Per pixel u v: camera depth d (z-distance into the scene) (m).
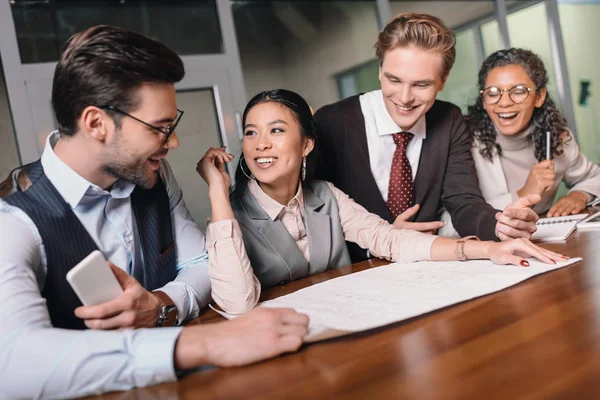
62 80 0.95
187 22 6.72
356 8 7.48
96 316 0.83
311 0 7.97
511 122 1.96
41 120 3.45
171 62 0.98
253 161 1.36
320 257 1.45
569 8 5.51
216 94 4.07
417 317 0.88
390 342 0.77
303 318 0.83
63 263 0.97
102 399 0.72
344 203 1.56
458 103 5.83
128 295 0.87
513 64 1.94
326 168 1.75
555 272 1.05
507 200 1.90
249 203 1.40
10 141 3.78
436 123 1.75
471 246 1.24
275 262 1.37
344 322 0.86
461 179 1.75
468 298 0.93
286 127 1.35
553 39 4.91
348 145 1.74
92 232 1.06
